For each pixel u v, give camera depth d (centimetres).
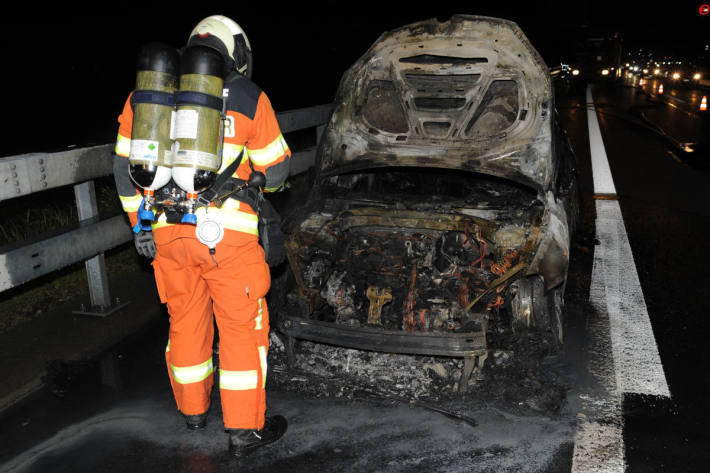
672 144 1312
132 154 276
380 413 341
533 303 379
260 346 314
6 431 331
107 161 459
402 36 425
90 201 456
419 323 372
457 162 407
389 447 311
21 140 1074
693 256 609
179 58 281
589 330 452
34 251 389
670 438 320
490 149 407
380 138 422
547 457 303
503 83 413
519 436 320
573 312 484
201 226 288
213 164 276
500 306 385
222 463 303
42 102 1394
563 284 398
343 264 412
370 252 414
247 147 306
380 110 434
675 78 4400
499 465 297
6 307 475
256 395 308
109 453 311
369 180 482
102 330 449
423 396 355
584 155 1209
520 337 381
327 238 410
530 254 363
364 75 428
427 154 412
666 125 1703
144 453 311
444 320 370
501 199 435
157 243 307
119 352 421
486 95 414
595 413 343
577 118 1869
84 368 398
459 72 410
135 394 368
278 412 343
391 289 401
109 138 1120
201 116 271
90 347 424
